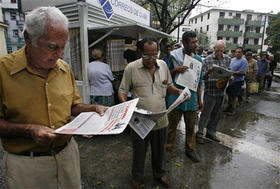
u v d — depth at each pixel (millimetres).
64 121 1236
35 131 972
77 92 1459
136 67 1976
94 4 3869
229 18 37406
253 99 7504
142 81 1956
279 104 6781
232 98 5180
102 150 3137
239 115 5355
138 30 4117
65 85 1262
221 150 3293
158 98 2008
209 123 3705
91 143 3377
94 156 2955
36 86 1085
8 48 27031
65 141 1286
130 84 2059
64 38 994
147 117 1698
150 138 2164
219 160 2971
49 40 944
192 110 2717
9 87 1033
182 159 2949
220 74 3104
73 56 4129
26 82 1062
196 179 2504
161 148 2178
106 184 2348
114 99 4082
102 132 966
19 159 1142
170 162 2859
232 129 4305
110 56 4406
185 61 2551
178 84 2561
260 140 3758
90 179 2428
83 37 3803
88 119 1217
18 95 1049
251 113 5586
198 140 3512
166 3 10086
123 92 2043
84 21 3736
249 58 6727
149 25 6434
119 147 3240
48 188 1246
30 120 1098
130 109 1211
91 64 3459
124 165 2732
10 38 28828
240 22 37438
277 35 23328
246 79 6797
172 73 2693
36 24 914
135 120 1763
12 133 1037
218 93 3318
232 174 2635
